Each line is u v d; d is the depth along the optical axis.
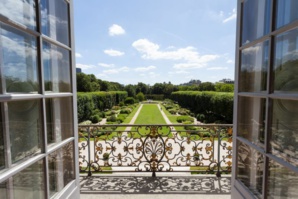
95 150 2.63
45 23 1.04
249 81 1.21
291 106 0.81
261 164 1.02
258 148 1.03
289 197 0.83
